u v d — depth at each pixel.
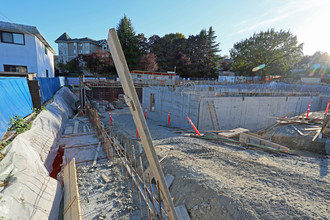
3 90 7.36
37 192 5.00
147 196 5.67
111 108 22.12
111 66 39.91
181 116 13.98
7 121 7.21
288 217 4.02
